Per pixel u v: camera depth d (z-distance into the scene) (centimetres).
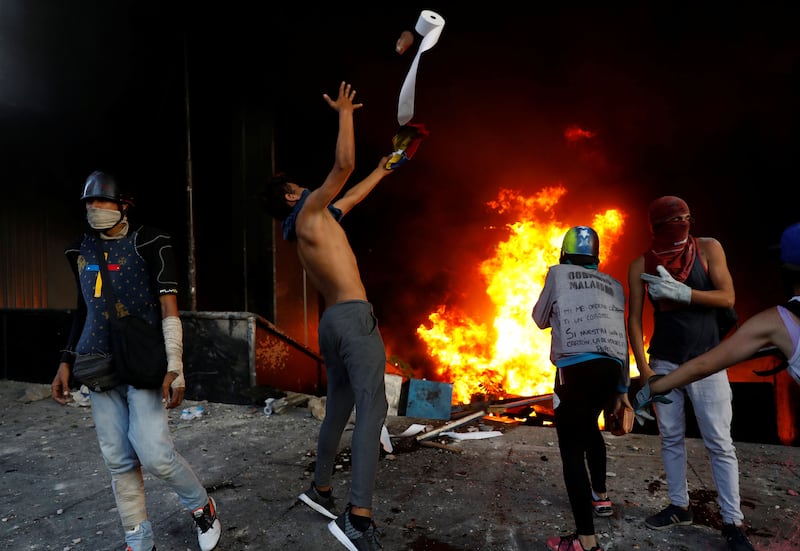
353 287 265
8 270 880
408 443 428
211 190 991
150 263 247
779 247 175
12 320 699
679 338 275
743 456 395
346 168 248
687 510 289
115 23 894
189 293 909
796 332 164
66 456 413
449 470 372
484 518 301
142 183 996
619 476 358
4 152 873
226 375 572
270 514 309
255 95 977
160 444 239
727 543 268
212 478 364
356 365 251
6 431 480
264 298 959
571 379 258
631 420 262
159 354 236
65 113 897
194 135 957
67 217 959
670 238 278
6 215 879
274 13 1020
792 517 301
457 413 525
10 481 366
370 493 242
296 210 273
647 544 273
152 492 336
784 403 1173
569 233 282
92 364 235
